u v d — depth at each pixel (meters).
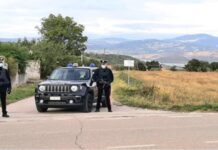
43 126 14.75
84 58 99.31
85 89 19.98
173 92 29.12
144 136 12.86
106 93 20.12
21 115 18.45
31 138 12.51
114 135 13.02
